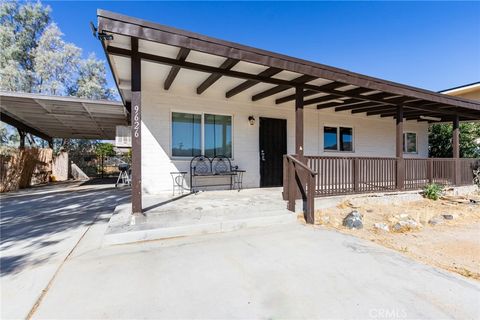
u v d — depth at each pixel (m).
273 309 1.88
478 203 6.23
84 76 17.77
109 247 3.11
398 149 6.37
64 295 2.05
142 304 1.93
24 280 2.31
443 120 9.61
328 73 4.50
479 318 1.78
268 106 6.73
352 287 2.20
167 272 2.45
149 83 5.36
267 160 6.72
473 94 9.62
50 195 7.44
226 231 3.76
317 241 3.37
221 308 1.89
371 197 5.83
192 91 5.77
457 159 7.64
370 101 6.05
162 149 5.49
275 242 3.32
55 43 16.73
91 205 5.86
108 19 2.91
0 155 8.33
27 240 3.40
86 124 10.02
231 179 6.22
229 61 3.91
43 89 15.96
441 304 1.95
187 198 4.85
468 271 2.64
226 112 6.19
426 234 3.97
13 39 15.81
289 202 4.51
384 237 3.76
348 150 8.28
